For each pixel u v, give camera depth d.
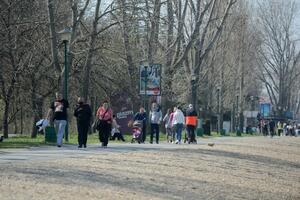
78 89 55.66
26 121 69.81
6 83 51.75
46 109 60.56
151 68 49.38
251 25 112.44
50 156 27.47
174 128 47.69
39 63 52.38
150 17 52.16
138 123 45.59
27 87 53.53
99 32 49.94
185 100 72.38
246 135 97.44
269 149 48.66
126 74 58.69
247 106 128.88
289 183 28.48
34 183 17.91
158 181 21.91
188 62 70.81
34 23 48.09
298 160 42.16
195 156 32.34
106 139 35.97
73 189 17.67
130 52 58.00
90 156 27.72
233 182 25.22
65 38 40.69
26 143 38.00
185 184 22.34
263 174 30.05
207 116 92.94
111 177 21.16
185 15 64.88
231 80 101.25
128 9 50.31
